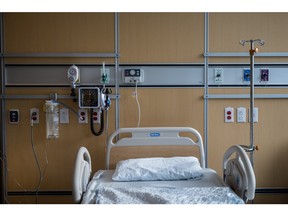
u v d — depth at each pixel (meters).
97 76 2.33
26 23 2.31
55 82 2.33
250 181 1.46
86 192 1.57
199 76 2.34
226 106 2.35
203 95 2.34
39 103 2.34
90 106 2.22
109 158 2.15
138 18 2.32
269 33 2.33
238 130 2.36
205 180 1.80
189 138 2.17
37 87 2.32
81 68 2.33
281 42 2.34
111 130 2.35
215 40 2.33
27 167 2.36
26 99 2.34
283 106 2.35
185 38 2.33
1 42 2.31
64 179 2.37
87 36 2.32
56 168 2.36
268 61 2.34
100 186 1.71
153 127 2.23
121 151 2.16
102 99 2.25
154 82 2.34
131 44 2.32
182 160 1.93
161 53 2.33
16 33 2.31
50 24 2.31
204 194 1.49
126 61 2.33
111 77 2.34
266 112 2.36
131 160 1.96
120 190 1.54
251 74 2.04
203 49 2.33
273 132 2.36
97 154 2.36
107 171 2.00
